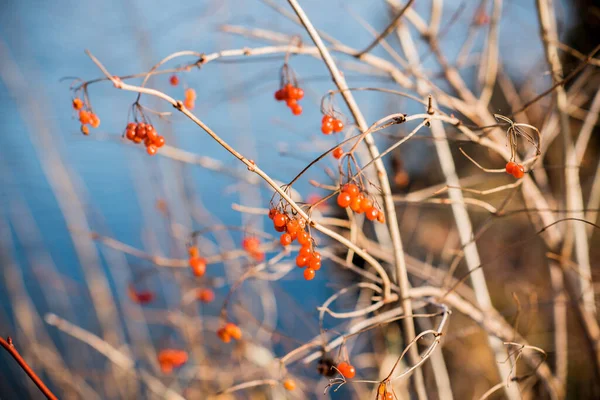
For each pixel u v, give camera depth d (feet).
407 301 1.86
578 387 2.54
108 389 3.19
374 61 2.08
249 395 2.61
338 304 3.02
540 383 2.45
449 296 1.99
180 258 2.88
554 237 2.22
